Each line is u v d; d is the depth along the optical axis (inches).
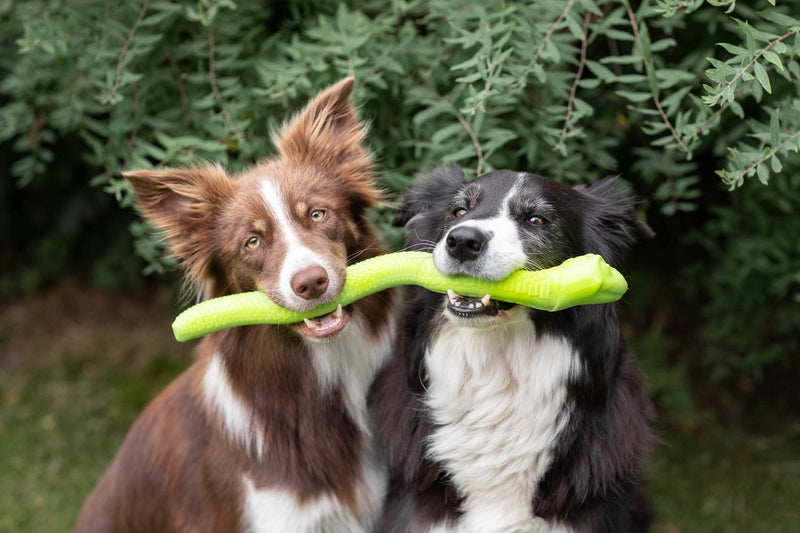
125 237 315.9
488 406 127.7
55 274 326.6
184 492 145.9
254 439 136.8
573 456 126.9
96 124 176.1
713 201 234.7
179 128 173.9
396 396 136.3
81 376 284.0
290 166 136.5
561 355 124.8
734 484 221.0
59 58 173.5
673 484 221.8
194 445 145.6
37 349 299.1
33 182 300.4
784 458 230.7
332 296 122.0
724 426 244.5
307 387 136.1
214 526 141.2
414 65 166.4
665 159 171.3
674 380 234.5
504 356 126.5
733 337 222.5
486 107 153.5
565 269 112.7
